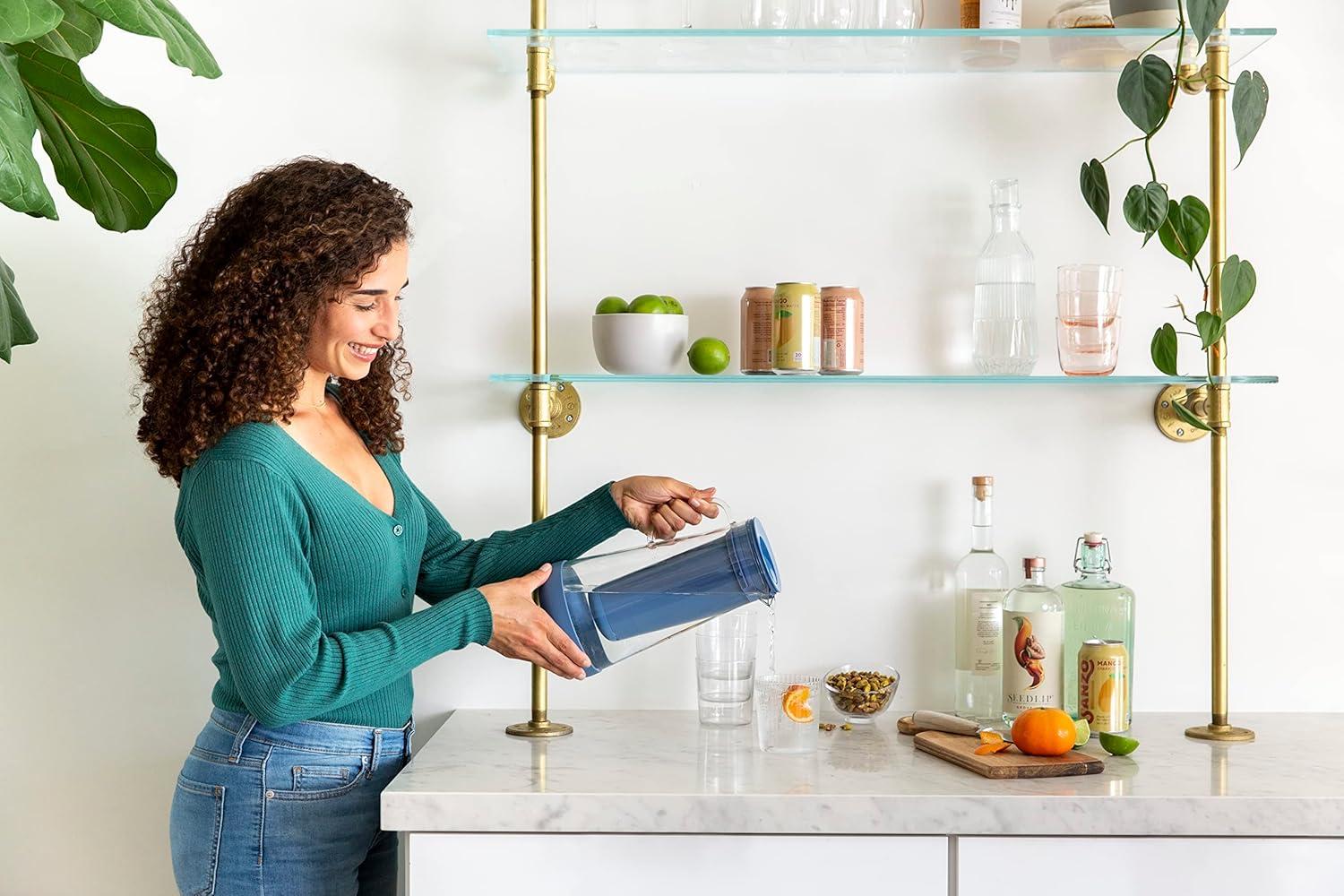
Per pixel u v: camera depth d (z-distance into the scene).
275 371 1.34
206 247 1.42
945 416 1.83
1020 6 1.66
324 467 1.40
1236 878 1.33
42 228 1.82
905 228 1.83
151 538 1.85
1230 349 1.82
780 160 1.83
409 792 1.34
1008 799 1.32
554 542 1.64
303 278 1.34
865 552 1.83
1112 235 1.82
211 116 1.82
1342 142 1.81
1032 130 1.82
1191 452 1.82
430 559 1.66
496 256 1.83
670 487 1.62
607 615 1.47
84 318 1.83
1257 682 1.83
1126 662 1.60
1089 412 1.83
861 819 1.33
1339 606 1.83
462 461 1.84
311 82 1.82
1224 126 1.67
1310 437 1.82
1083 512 1.83
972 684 1.73
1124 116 1.82
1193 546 1.83
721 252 1.83
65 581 1.84
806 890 1.34
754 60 1.76
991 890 1.33
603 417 1.83
